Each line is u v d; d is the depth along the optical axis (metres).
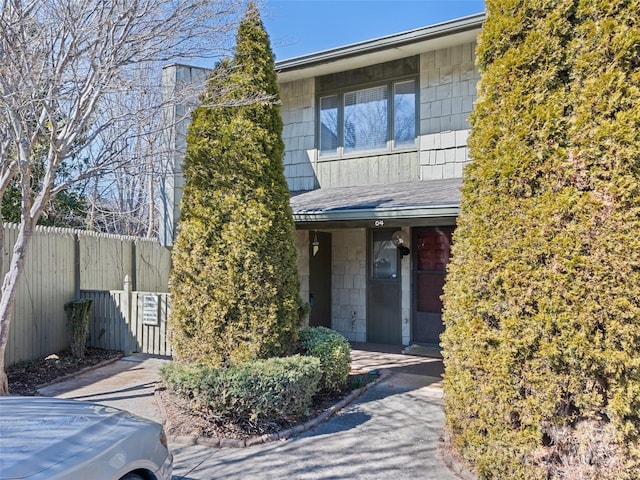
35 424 2.61
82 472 2.27
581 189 3.20
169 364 5.39
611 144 3.07
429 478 3.75
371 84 9.23
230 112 6.03
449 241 8.75
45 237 7.89
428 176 8.63
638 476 3.02
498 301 3.51
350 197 7.79
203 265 5.73
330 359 5.70
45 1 5.69
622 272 2.98
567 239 3.17
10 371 6.92
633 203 2.99
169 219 7.83
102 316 8.32
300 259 9.43
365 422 4.99
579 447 3.19
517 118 3.55
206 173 5.90
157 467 2.90
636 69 3.10
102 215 12.63
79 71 6.12
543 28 3.50
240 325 5.58
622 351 2.98
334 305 9.88
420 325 8.99
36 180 8.49
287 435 4.59
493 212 3.61
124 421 2.96
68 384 6.46
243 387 4.51
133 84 6.93
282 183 6.11
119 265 9.84
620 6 3.19
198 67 7.37
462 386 3.78
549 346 3.19
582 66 3.28
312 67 9.27
